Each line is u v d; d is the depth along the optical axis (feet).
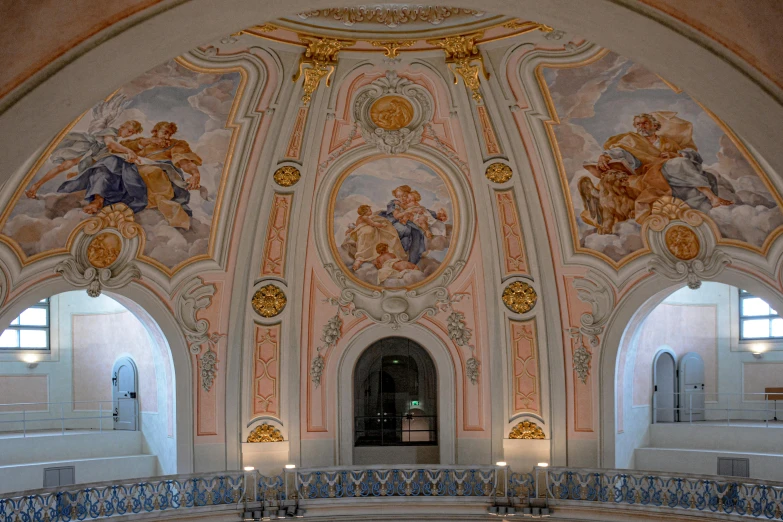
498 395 64.13
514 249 62.59
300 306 64.28
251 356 63.21
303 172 60.49
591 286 61.57
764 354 75.31
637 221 58.44
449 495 61.46
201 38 25.64
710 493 54.54
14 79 23.26
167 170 57.47
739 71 23.85
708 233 56.29
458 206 62.90
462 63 52.90
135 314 63.87
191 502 58.18
